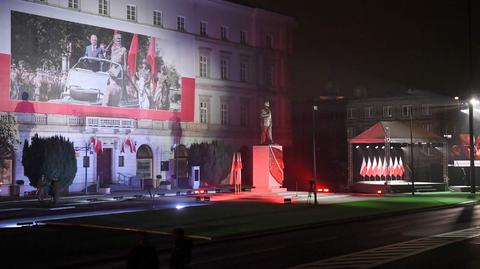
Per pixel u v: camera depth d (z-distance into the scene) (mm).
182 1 67375
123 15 60906
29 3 52906
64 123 55281
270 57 79688
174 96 65688
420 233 24203
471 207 39469
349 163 58469
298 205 39438
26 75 52594
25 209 37750
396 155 69000
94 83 57750
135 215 32250
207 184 65625
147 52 62938
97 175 58375
